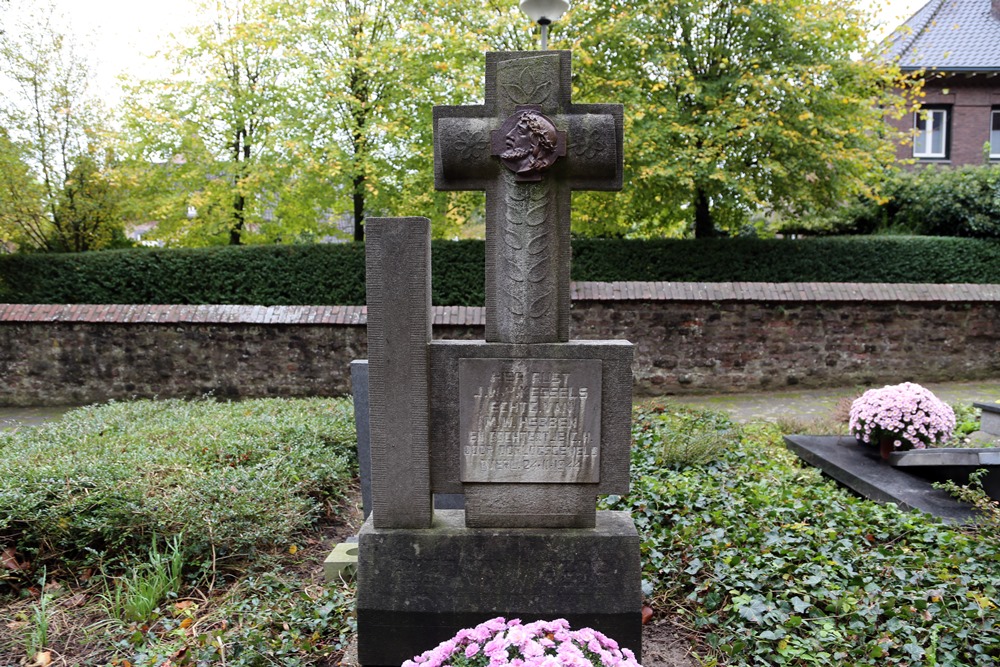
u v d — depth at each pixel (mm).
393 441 2846
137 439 5297
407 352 2809
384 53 9961
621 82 9555
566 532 2818
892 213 13547
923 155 16781
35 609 3254
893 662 2621
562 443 2842
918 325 10016
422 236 2758
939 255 10812
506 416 2840
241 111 11445
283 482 4516
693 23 10289
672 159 9781
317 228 13125
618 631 2777
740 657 2789
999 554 3371
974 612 2828
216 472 4414
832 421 7152
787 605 2986
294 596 3523
